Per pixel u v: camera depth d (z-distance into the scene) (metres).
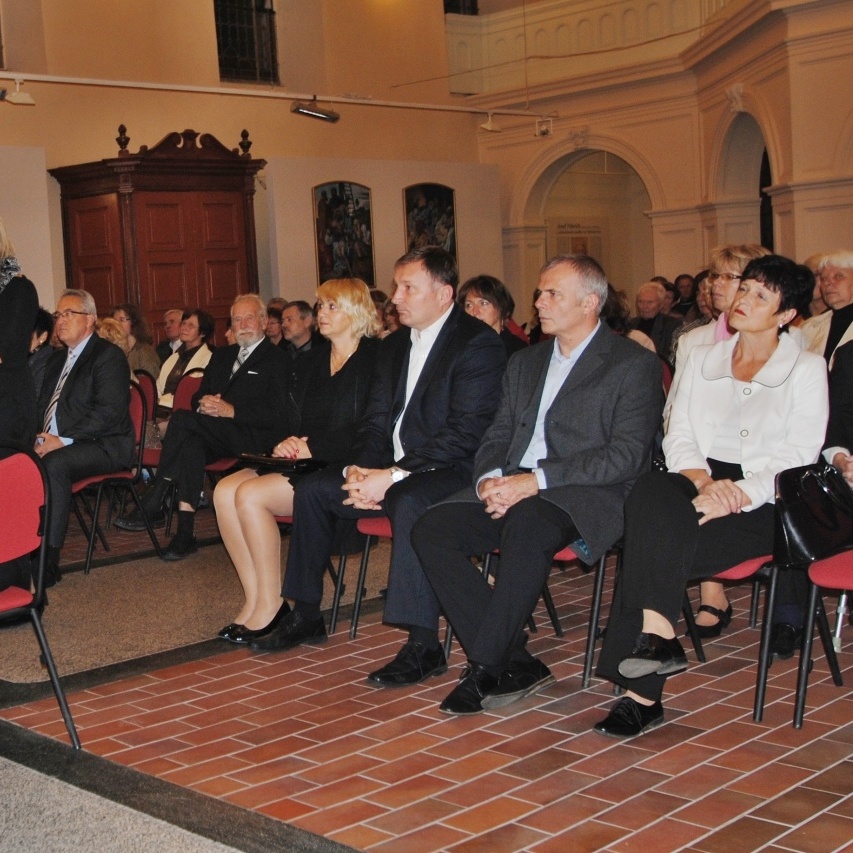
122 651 4.02
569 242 16.39
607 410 3.41
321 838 2.47
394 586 3.57
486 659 3.17
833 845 2.33
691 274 12.36
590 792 2.64
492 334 3.88
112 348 5.40
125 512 6.76
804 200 8.58
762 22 8.95
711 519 3.17
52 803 2.72
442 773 2.80
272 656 3.90
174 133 10.45
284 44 12.74
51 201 10.84
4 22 10.71
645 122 12.62
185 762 2.96
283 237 11.48
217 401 5.64
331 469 3.97
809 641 2.98
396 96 13.55
